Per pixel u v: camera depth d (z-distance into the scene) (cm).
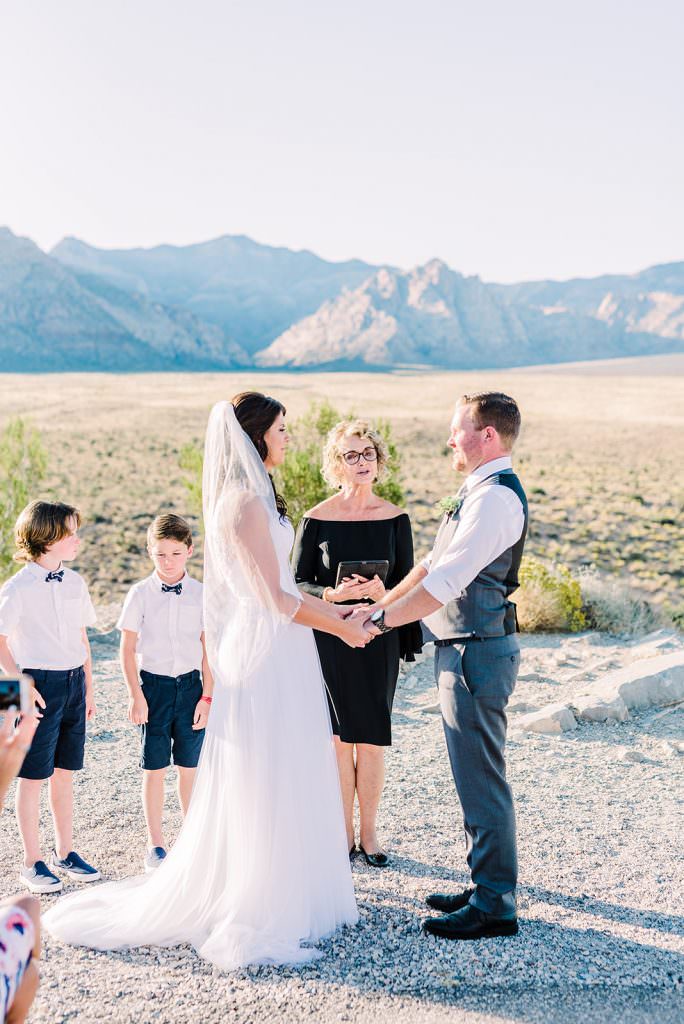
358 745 438
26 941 228
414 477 4819
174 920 352
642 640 955
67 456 6138
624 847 454
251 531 343
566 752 605
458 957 341
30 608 405
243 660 352
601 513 3647
